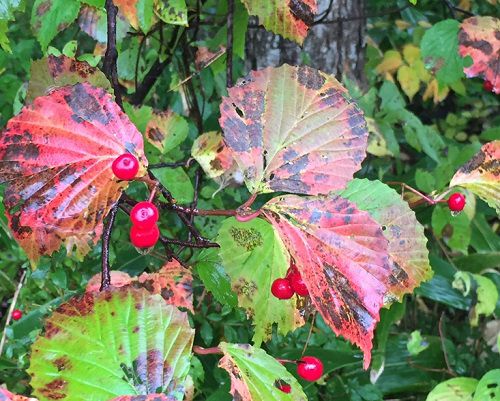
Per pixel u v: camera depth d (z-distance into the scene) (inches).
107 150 10.6
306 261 10.8
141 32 22.2
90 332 10.2
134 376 10.0
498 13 46.6
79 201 10.3
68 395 9.7
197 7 23.0
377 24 46.2
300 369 13.6
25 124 10.4
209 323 27.3
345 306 10.6
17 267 28.2
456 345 35.8
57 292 27.9
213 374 26.3
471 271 34.0
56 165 10.3
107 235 11.5
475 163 14.5
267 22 14.7
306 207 11.1
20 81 31.4
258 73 11.9
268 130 11.6
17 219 10.2
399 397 31.8
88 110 10.6
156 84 29.4
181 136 18.4
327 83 11.9
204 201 25.3
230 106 11.6
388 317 29.3
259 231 13.9
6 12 14.0
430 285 31.5
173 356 10.2
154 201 11.8
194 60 24.2
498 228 42.5
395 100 34.2
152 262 25.2
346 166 11.6
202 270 16.5
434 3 45.6
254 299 13.9
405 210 14.7
